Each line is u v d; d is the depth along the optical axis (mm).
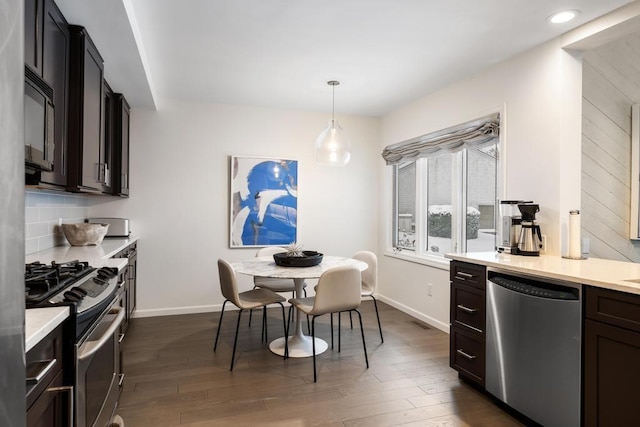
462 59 3012
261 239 4445
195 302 4246
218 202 4316
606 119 2807
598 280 1744
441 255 3924
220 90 3857
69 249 2779
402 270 4402
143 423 2057
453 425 2070
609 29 2316
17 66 667
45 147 1652
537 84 2744
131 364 2824
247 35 2633
